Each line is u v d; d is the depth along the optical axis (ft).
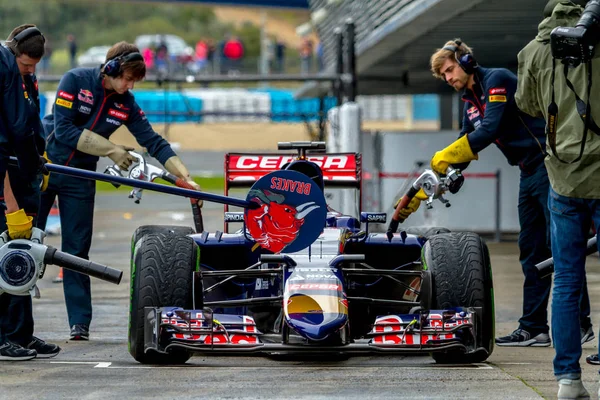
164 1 306.35
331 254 66.13
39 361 67.05
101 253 152.66
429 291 64.95
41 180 68.74
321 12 231.30
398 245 71.56
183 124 456.86
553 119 53.11
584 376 61.57
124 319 91.40
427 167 183.42
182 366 64.64
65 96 81.05
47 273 129.18
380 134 184.75
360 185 79.46
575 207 53.36
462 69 74.95
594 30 50.67
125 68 80.59
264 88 506.07
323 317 59.62
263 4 308.40
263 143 453.99
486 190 179.32
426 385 57.26
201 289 65.31
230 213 72.33
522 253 78.23
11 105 61.98
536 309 77.92
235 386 56.95
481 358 65.67
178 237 66.44
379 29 158.51
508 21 144.66
